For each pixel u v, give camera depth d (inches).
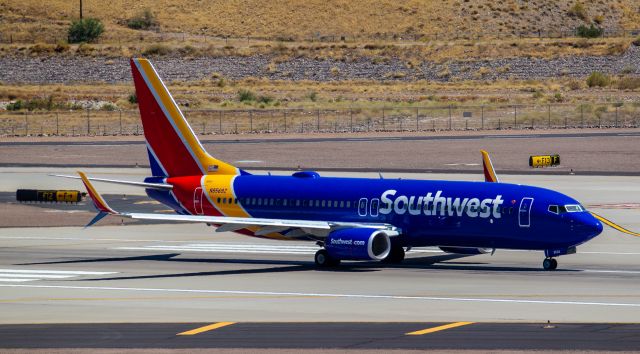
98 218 6525.6
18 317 5177.2
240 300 5649.6
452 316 5078.7
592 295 5703.7
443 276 6471.5
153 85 7637.8
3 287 6195.9
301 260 7386.8
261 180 7431.1
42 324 4955.7
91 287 6176.2
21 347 4367.6
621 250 7706.7
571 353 4126.5
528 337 4478.3
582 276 6437.0
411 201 6835.6
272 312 5255.9
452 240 6742.1
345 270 6815.9
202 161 7628.0
